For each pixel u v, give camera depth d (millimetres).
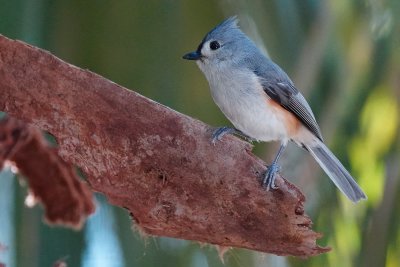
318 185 12828
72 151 6715
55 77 6645
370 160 13594
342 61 12320
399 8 11344
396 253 13102
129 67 10094
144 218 6871
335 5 11422
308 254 6879
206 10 10461
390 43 11984
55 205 8031
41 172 7855
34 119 6707
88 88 6637
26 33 9281
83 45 9961
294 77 11109
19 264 10227
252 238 6844
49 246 10398
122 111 6645
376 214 13008
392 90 12766
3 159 7594
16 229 10312
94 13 9945
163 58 10188
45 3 9727
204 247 10594
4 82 6656
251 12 10836
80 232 10469
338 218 13062
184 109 10344
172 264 10711
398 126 13133
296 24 11133
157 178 6719
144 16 10102
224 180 6680
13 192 10367
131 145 6672
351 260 13086
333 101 12266
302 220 6703
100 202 10555
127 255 10508
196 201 6730
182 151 6656
